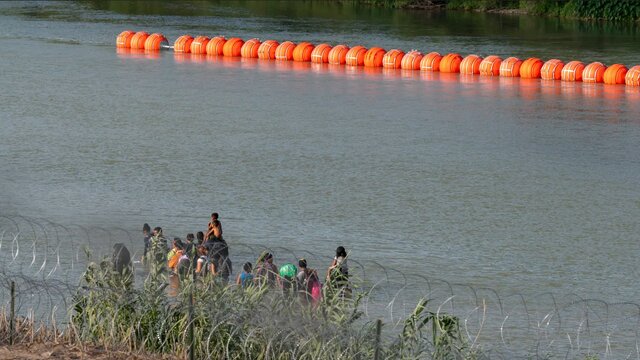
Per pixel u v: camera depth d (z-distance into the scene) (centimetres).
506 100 11550
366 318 3828
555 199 6812
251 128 9556
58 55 15300
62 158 7894
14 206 6212
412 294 4447
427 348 2761
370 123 9969
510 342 3812
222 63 14888
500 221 6175
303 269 3738
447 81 13200
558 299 4531
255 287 2847
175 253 4247
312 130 9506
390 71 14275
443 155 8369
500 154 8444
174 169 7581
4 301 3575
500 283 4825
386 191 6981
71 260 4709
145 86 12331
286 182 7219
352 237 5725
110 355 2728
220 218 6112
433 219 6197
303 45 15375
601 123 10012
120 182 7069
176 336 2812
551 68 13388
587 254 5438
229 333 2761
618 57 15338
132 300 2906
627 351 3778
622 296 4638
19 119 9775
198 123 9769
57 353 2730
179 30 18950
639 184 7312
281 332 2656
